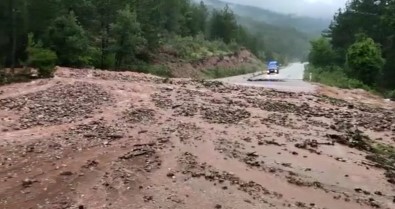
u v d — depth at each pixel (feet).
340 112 81.41
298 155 48.78
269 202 34.12
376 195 38.34
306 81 162.71
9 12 143.95
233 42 381.81
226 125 61.00
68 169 39.22
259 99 88.94
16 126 55.42
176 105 73.41
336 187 39.65
